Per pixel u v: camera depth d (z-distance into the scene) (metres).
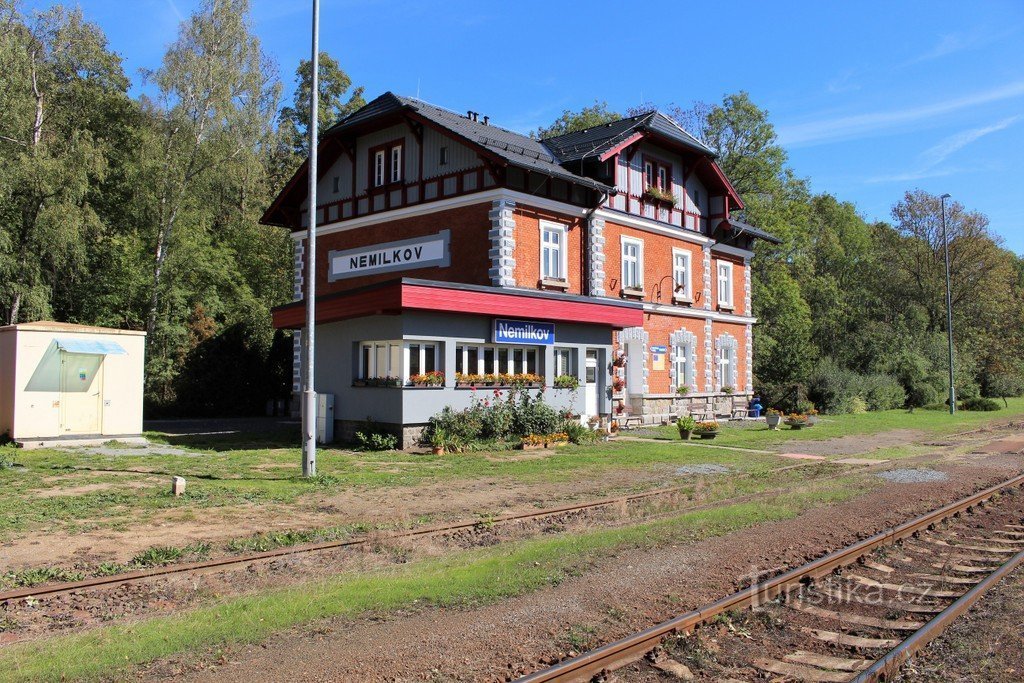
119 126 35.72
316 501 11.86
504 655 5.61
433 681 5.14
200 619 6.30
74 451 17.58
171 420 29.47
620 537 9.40
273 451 18.25
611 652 5.54
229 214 43.53
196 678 5.14
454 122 25.31
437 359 19.31
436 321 19.00
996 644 5.97
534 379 21.28
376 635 5.98
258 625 6.13
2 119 28.56
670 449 20.02
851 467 17.09
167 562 8.22
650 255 28.58
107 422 19.75
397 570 8.05
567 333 22.50
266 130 46.34
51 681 5.07
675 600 7.00
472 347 20.22
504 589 7.20
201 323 33.78
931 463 17.88
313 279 14.40
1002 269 53.25
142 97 35.12
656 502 12.33
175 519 10.31
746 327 34.78
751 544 9.13
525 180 23.59
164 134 34.66
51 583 7.28
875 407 40.09
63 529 9.62
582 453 18.80
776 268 44.88
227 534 9.53
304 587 7.31
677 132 29.55
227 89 35.78
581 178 24.61
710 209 32.03
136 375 20.28
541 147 28.30
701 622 6.31
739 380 33.97
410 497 12.39
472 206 23.72
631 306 24.17
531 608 6.63
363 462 16.38
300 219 30.03
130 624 6.30
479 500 12.23
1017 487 14.41
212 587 7.46
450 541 9.52
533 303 20.91
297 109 51.50
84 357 19.42
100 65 33.75
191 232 35.66
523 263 23.48
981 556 9.01
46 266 31.20
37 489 12.40
